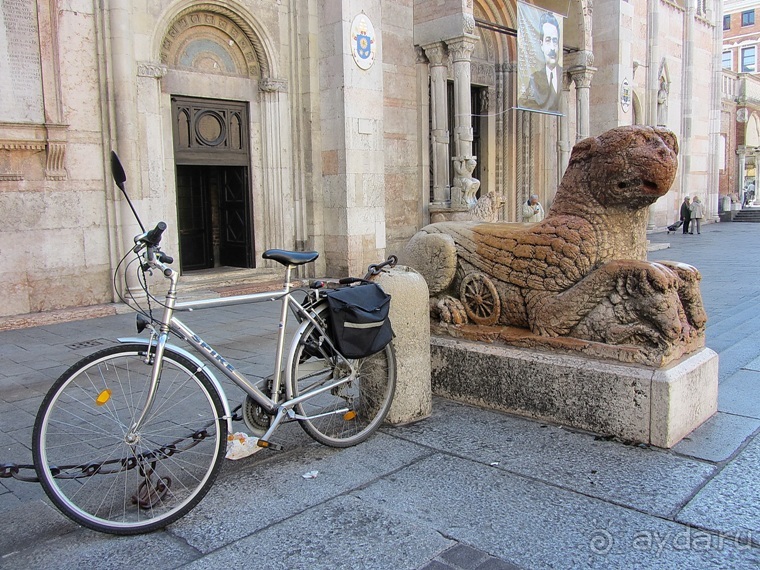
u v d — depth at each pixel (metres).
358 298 3.67
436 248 4.81
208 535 2.86
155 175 10.20
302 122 12.27
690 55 27.48
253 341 7.39
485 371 4.40
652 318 3.75
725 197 34.06
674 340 3.71
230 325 8.46
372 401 4.05
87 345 7.46
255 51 11.79
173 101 10.88
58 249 9.20
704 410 4.00
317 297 3.73
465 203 13.57
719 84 30.50
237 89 11.67
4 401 5.26
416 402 4.21
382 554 2.66
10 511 3.14
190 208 12.81
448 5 13.04
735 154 36.56
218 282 11.26
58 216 9.16
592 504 3.03
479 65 16.88
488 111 17.31
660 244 19.14
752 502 3.00
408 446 3.81
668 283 3.72
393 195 14.22
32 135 8.72
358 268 12.31
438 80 13.64
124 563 2.65
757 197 47.12
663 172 3.82
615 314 3.89
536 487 3.23
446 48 13.52
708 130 30.56
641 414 3.68
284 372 3.55
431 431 4.04
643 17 23.86
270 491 3.27
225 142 11.66
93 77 9.40
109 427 4.28
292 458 3.69
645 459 3.50
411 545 2.72
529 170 17.45
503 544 2.71
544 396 4.10
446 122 13.87
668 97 26.64
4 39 8.45
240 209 12.41
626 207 4.07
